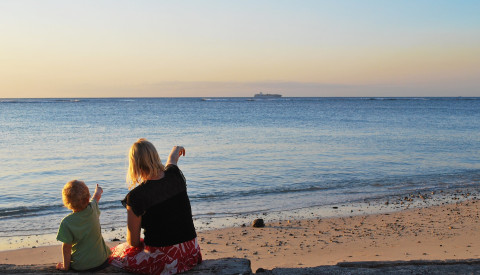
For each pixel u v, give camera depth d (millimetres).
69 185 3947
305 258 8445
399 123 57188
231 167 21000
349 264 4301
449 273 4082
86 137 36938
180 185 3955
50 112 95312
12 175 18812
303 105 162125
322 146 30203
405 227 10914
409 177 18875
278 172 19719
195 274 3930
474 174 19609
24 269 4152
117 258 4199
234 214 12461
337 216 12211
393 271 4141
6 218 11898
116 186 16422
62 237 3947
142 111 102312
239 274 3959
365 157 24750
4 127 49094
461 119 67438
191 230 4039
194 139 35156
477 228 10695
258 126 51031
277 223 11406
